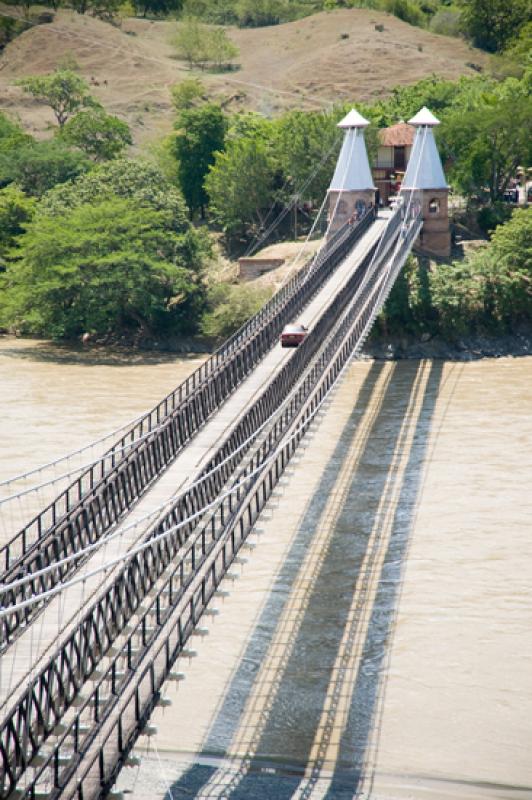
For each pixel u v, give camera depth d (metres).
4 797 70.19
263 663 120.31
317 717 109.94
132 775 100.88
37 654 88.12
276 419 143.75
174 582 106.06
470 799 96.88
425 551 149.12
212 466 126.19
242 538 113.31
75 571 104.12
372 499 170.38
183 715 110.69
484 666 118.25
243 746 105.44
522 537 152.75
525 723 107.94
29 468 182.00
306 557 147.88
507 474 179.75
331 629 127.44
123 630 91.31
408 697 113.06
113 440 197.25
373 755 103.69
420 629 126.81
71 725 74.06
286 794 98.19
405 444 199.38
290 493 173.88
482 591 136.25
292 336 191.00
